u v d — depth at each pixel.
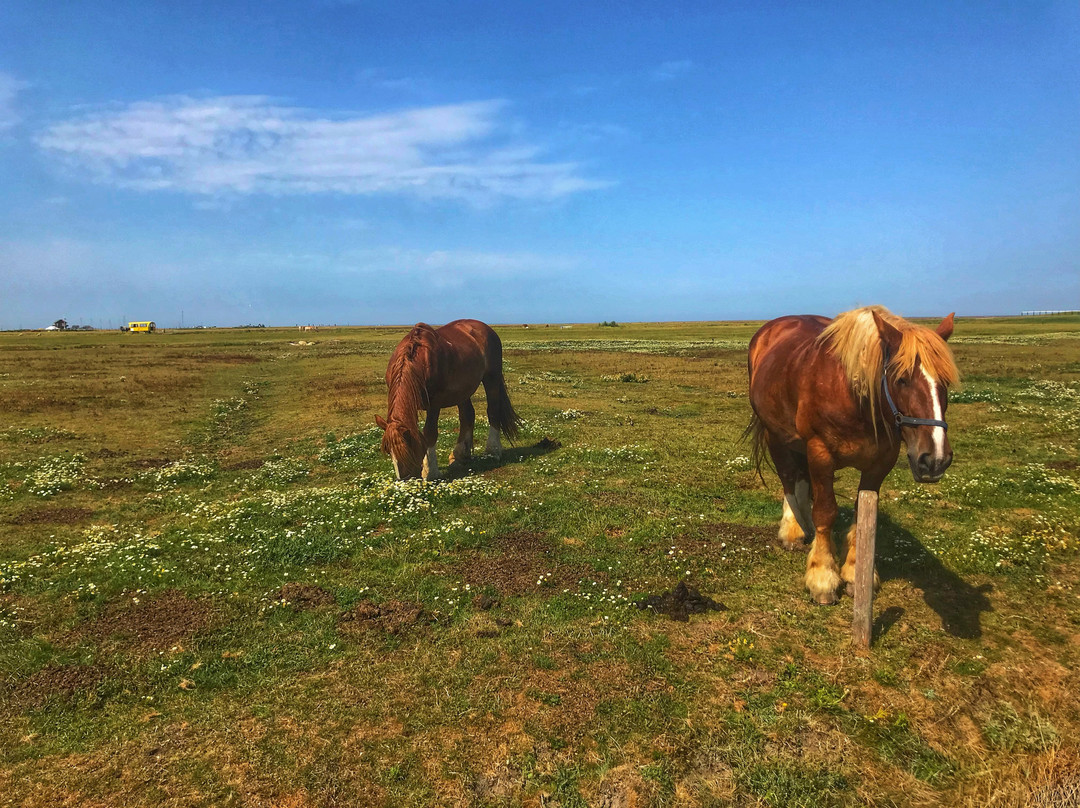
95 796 3.50
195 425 16.28
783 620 5.43
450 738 3.97
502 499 8.85
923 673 4.65
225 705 4.31
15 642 5.07
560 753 3.86
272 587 6.15
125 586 6.10
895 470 10.38
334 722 4.13
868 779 3.67
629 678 4.59
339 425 15.62
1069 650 4.95
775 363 6.40
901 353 4.57
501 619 5.46
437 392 10.00
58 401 19.47
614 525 7.84
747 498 9.02
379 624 5.39
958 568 6.43
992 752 3.88
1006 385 20.81
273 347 53.69
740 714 4.18
